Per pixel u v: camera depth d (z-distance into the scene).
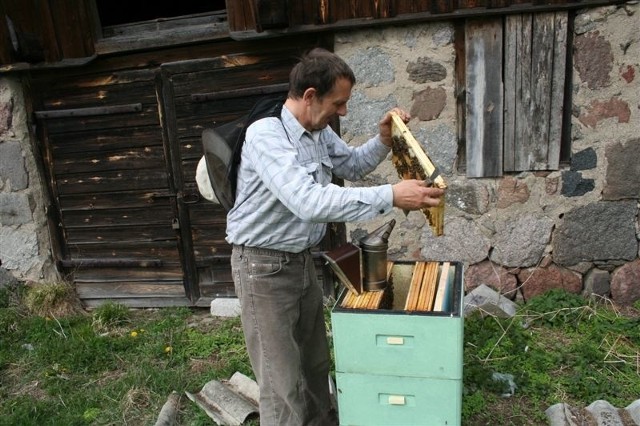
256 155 1.85
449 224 3.56
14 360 3.42
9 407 2.96
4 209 3.97
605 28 3.17
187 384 3.02
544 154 3.37
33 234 4.01
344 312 1.93
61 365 3.31
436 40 3.31
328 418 2.40
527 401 2.70
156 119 3.74
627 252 3.45
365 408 2.04
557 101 3.30
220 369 3.14
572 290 3.56
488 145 3.41
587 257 3.49
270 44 3.52
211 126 3.68
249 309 2.06
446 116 3.41
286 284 2.05
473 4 3.16
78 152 3.89
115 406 2.91
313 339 2.27
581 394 2.71
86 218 4.02
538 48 3.24
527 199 3.46
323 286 3.82
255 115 1.97
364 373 1.99
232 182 1.99
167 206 3.88
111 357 3.37
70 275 4.14
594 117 3.30
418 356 1.92
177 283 4.03
